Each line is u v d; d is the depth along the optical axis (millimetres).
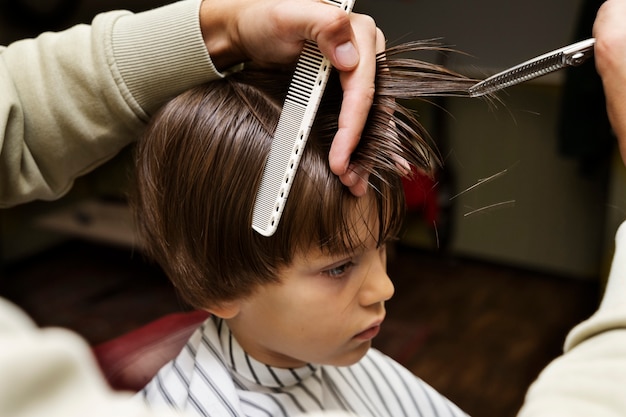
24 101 742
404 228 734
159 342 971
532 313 2648
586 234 2715
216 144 626
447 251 2969
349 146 567
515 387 2240
